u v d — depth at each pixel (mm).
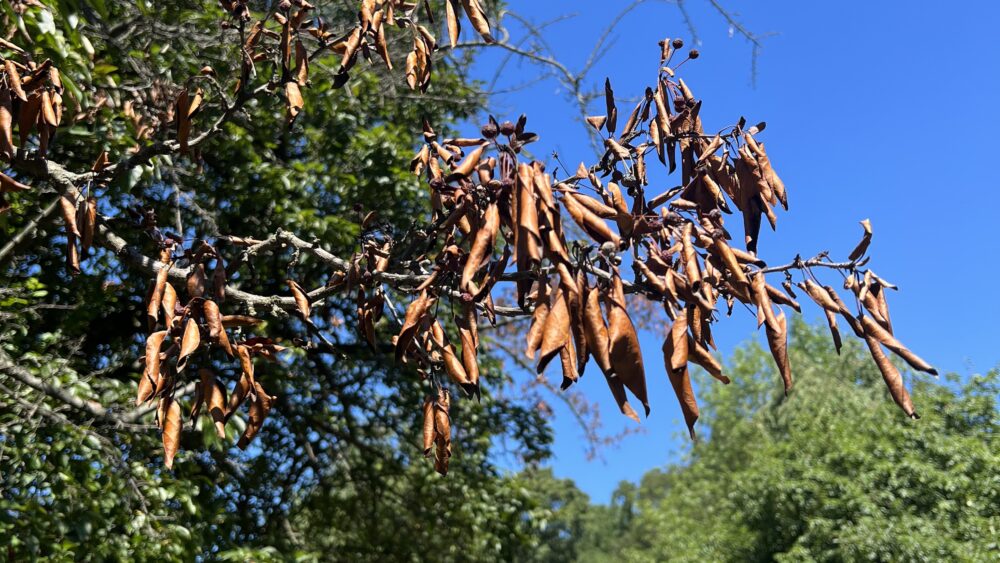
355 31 2947
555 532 41938
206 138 3242
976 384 15609
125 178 5195
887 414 16375
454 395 9766
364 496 10422
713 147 2520
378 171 8758
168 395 2479
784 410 24734
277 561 7332
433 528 10102
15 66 2887
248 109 7684
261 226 8445
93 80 5938
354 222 8680
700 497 25922
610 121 2631
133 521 5719
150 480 6055
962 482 14109
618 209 2227
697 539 21922
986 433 15453
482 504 9773
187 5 7312
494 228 2207
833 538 15797
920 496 14711
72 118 4785
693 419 2088
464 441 10086
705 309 2162
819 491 16406
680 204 2438
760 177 2492
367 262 2779
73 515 5336
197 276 2723
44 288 6770
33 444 5250
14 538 4773
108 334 8367
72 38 4676
